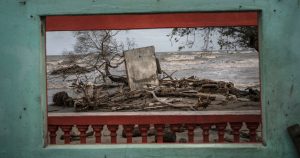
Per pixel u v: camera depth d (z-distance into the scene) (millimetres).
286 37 5426
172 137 9133
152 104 16359
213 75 24094
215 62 24188
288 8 5430
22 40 5578
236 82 22953
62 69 22312
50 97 19906
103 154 5629
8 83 5594
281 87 5438
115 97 17828
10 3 5578
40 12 5562
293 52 5422
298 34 5422
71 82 22156
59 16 5973
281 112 5449
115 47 21844
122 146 5660
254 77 23578
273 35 5430
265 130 5496
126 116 6918
